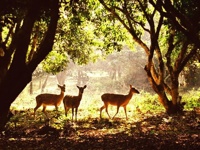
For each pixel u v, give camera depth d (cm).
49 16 1027
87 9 1773
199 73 3753
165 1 987
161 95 1783
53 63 2352
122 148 922
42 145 980
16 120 1600
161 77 1769
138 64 5375
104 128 1443
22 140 1069
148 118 1705
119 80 5569
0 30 1000
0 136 1124
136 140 1067
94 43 2217
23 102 3002
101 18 1922
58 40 2119
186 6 1104
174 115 1706
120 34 1955
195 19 1077
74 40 2162
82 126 1503
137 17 1883
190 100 2262
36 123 1559
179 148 905
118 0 1664
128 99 1777
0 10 849
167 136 1148
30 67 719
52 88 5684
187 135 1153
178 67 1767
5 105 700
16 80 700
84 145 984
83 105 2556
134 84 5191
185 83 3809
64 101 1728
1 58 1193
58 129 1324
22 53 705
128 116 1877
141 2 1767
